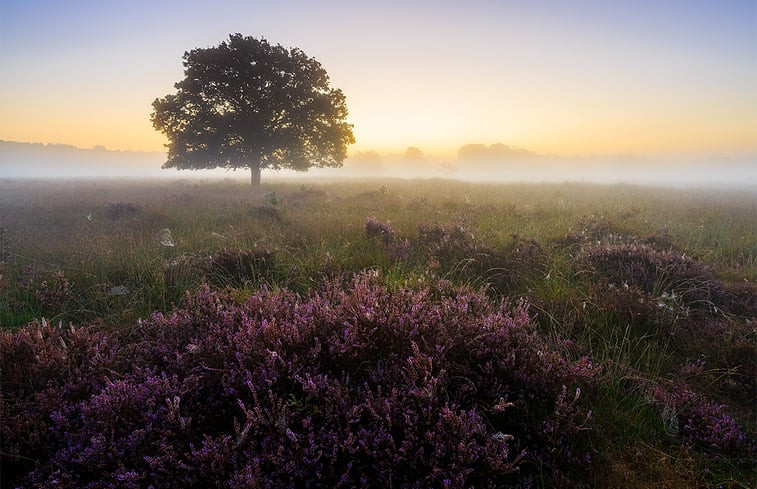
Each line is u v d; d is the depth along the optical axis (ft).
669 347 11.12
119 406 6.59
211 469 5.45
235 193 63.77
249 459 5.65
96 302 14.08
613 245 18.24
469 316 9.90
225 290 13.19
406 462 5.96
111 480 5.73
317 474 5.49
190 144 86.99
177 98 87.86
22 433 6.80
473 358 8.40
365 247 20.61
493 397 7.54
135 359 8.97
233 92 86.79
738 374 9.42
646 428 7.58
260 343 7.81
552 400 7.93
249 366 7.47
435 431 6.17
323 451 6.00
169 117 88.22
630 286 14.15
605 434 7.41
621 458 6.93
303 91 91.61
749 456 6.86
